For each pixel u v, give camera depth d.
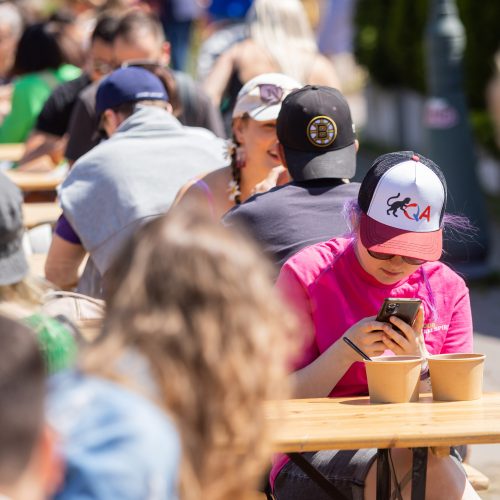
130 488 5.31
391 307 9.27
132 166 13.98
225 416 5.75
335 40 52.06
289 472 9.86
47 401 5.16
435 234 9.68
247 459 5.89
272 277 10.87
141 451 5.38
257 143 12.79
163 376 5.72
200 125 20.14
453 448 10.09
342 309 9.97
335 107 11.43
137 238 6.06
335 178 11.36
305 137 11.34
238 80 22.19
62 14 26.42
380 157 9.91
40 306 8.34
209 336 5.73
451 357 9.44
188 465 5.73
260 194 11.40
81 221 13.93
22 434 4.97
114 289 6.00
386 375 9.14
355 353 9.45
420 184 9.59
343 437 8.02
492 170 36.72
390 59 46.97
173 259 5.85
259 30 22.12
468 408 8.95
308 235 10.98
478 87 35.97
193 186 13.07
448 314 10.22
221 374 5.73
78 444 5.37
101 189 13.91
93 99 19.44
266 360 5.82
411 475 9.31
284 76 13.02
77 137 19.58
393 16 45.44
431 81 25.72
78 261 14.52
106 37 20.62
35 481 5.05
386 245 9.57
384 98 49.91
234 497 5.93
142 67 16.73
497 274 25.45
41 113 22.30
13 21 30.36
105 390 5.59
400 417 8.64
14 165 23.73
